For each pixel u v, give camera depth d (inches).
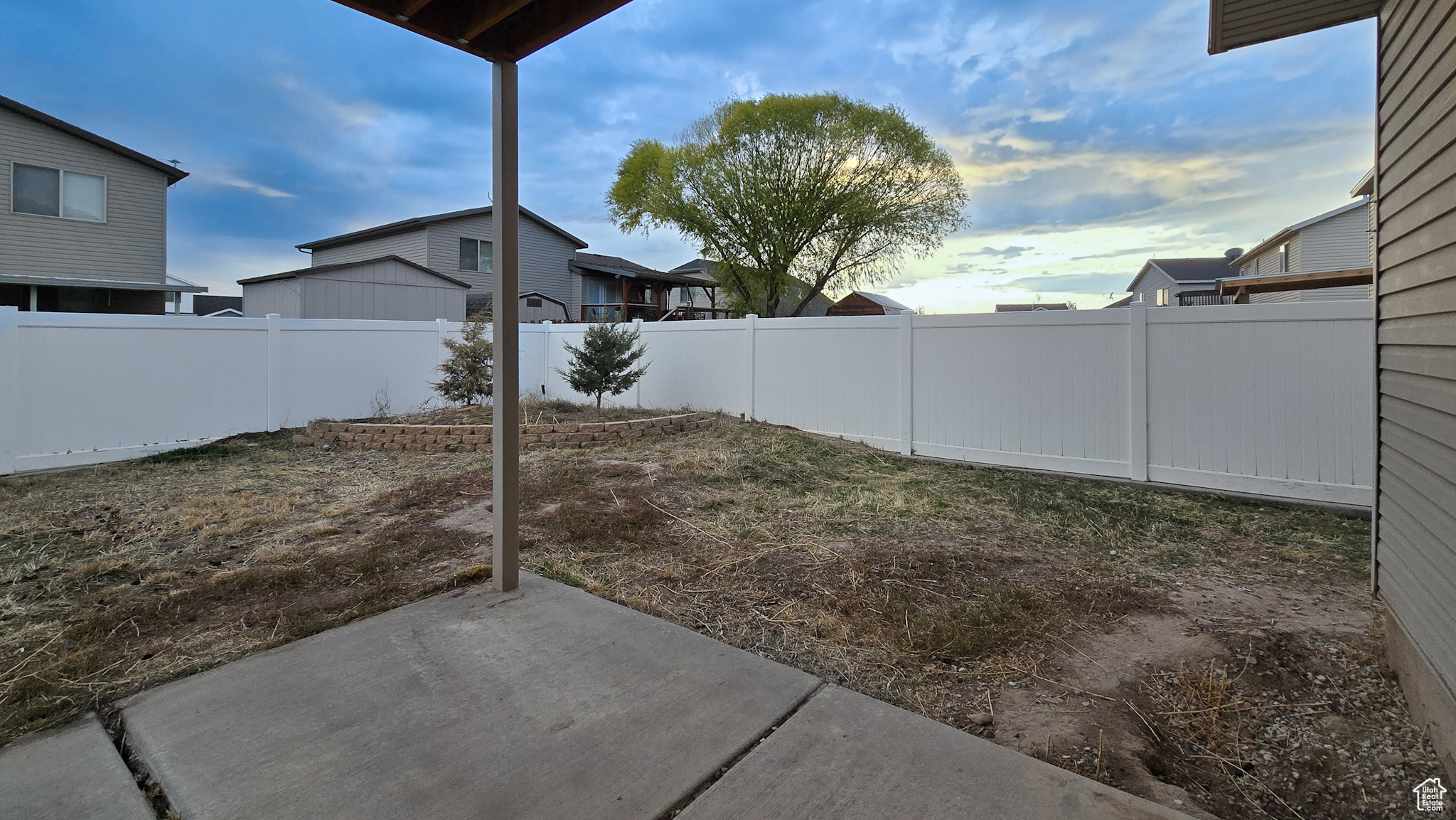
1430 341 89.4
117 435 290.5
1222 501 214.4
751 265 930.7
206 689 99.0
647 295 1103.6
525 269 949.8
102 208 586.2
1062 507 207.0
